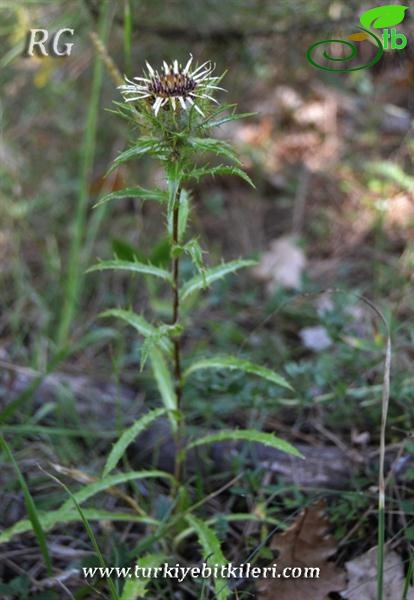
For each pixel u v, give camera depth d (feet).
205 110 6.64
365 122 15.78
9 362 11.44
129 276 13.10
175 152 6.58
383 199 13.61
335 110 16.19
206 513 9.00
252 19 13.97
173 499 8.51
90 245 12.69
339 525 8.34
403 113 15.53
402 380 9.62
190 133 6.56
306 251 13.76
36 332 12.18
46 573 8.40
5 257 13.25
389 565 7.87
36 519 7.32
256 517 8.16
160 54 14.99
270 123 16.22
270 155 15.71
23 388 10.62
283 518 8.65
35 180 14.60
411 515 8.34
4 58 13.05
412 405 9.23
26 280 12.93
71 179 14.80
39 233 13.94
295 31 13.47
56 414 10.29
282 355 11.00
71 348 10.80
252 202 14.85
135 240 13.67
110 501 9.20
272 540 8.00
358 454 9.00
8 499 9.23
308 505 7.85
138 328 7.79
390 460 8.87
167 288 12.91
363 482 8.61
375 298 12.17
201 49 14.88
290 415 10.13
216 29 14.02
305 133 16.07
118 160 6.55
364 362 10.15
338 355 10.28
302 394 9.74
